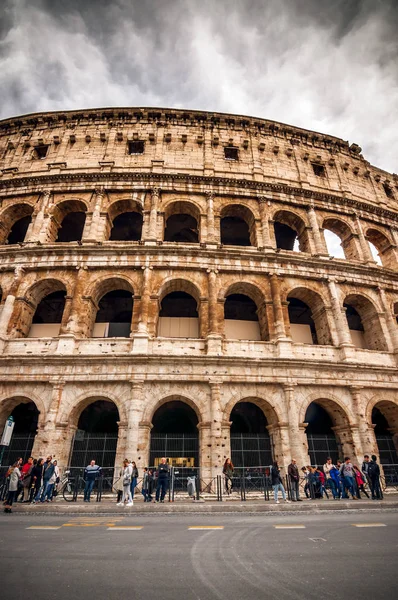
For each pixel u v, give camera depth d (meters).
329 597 6.70
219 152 39.41
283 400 26.73
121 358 25.86
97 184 35.28
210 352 27.20
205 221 34.28
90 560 9.20
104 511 17.81
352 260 35.59
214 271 30.67
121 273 30.50
